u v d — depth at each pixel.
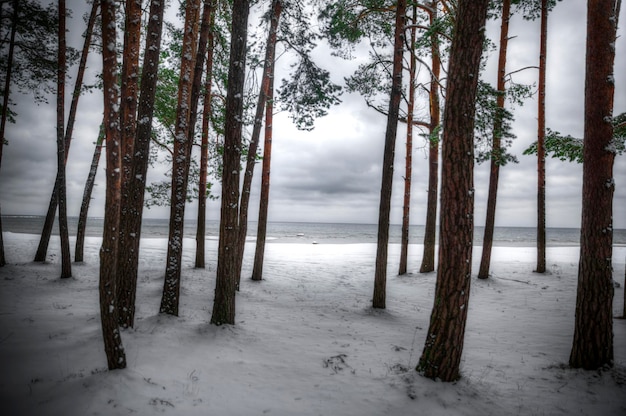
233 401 3.56
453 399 3.68
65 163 9.68
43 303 6.88
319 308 8.13
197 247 12.16
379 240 8.17
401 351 5.32
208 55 11.19
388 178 8.10
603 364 4.23
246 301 8.36
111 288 3.75
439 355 4.05
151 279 9.87
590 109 4.41
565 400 3.73
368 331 6.43
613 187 4.30
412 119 12.17
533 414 3.48
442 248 4.08
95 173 12.16
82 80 10.55
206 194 12.95
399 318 7.52
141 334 5.09
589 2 4.52
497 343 5.72
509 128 7.61
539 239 12.22
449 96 4.02
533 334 6.19
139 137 5.64
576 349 4.42
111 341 3.76
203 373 4.12
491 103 7.45
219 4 9.00
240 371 4.29
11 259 11.58
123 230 5.37
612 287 4.28
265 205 11.37
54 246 17.03
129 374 3.73
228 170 5.88
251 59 9.47
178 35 10.71
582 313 4.38
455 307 3.99
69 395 3.35
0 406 3.19
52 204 11.41
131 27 5.78
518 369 4.55
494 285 10.49
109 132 3.57
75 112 10.63
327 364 4.64
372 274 13.71
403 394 3.78
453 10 9.89
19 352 4.35
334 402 3.64
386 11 10.48
